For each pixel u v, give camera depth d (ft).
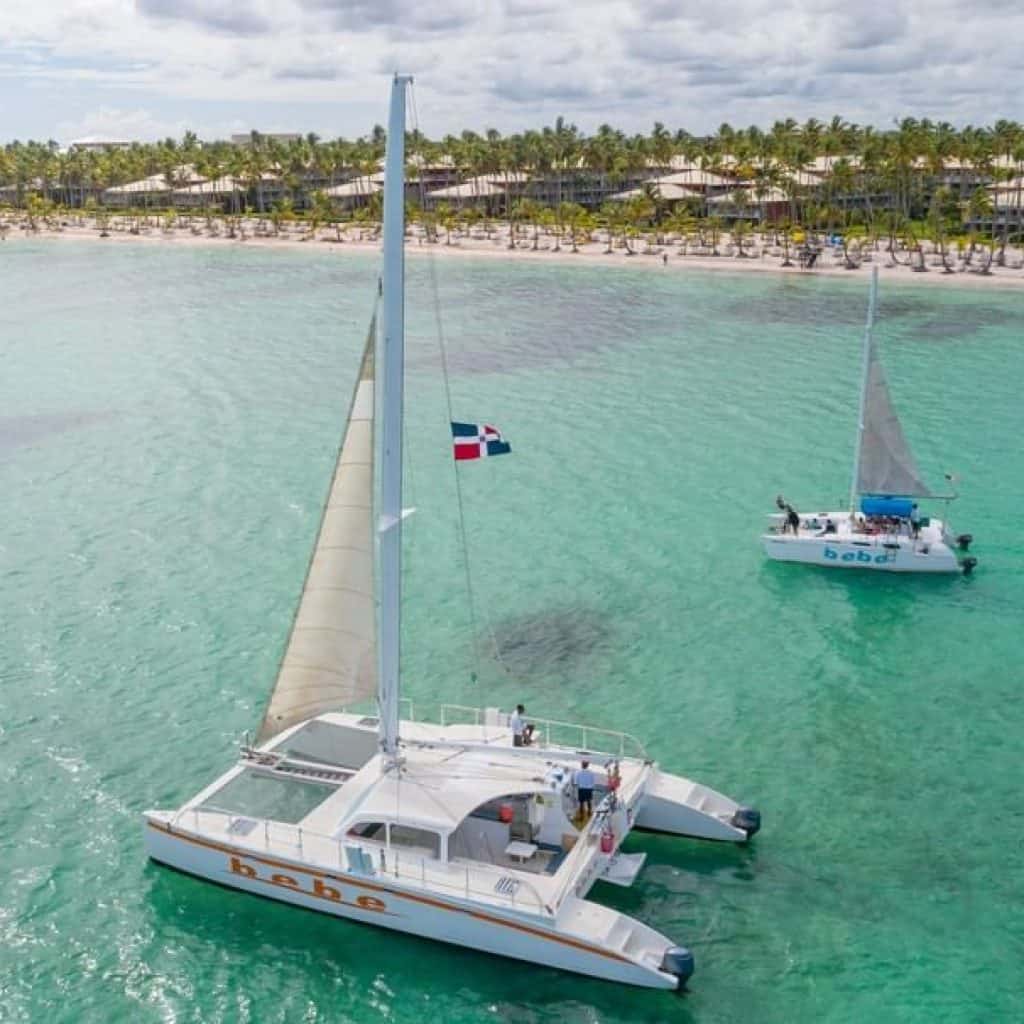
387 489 87.04
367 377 89.56
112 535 176.24
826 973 80.59
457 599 151.33
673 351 331.77
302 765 96.37
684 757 111.75
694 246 570.46
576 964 78.89
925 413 256.11
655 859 93.56
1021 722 118.73
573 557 167.02
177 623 142.72
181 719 118.62
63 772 107.86
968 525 182.60
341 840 86.33
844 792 104.99
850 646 137.18
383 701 90.43
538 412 259.60
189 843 89.56
